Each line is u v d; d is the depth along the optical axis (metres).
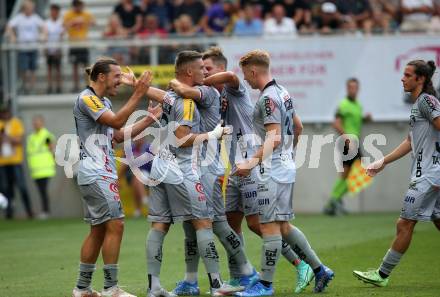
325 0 60.31
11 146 56.69
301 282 26.28
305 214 54.81
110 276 25.14
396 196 55.94
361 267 31.31
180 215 25.61
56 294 27.06
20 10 66.19
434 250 35.06
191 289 26.66
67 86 58.38
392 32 56.00
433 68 26.38
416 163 26.48
